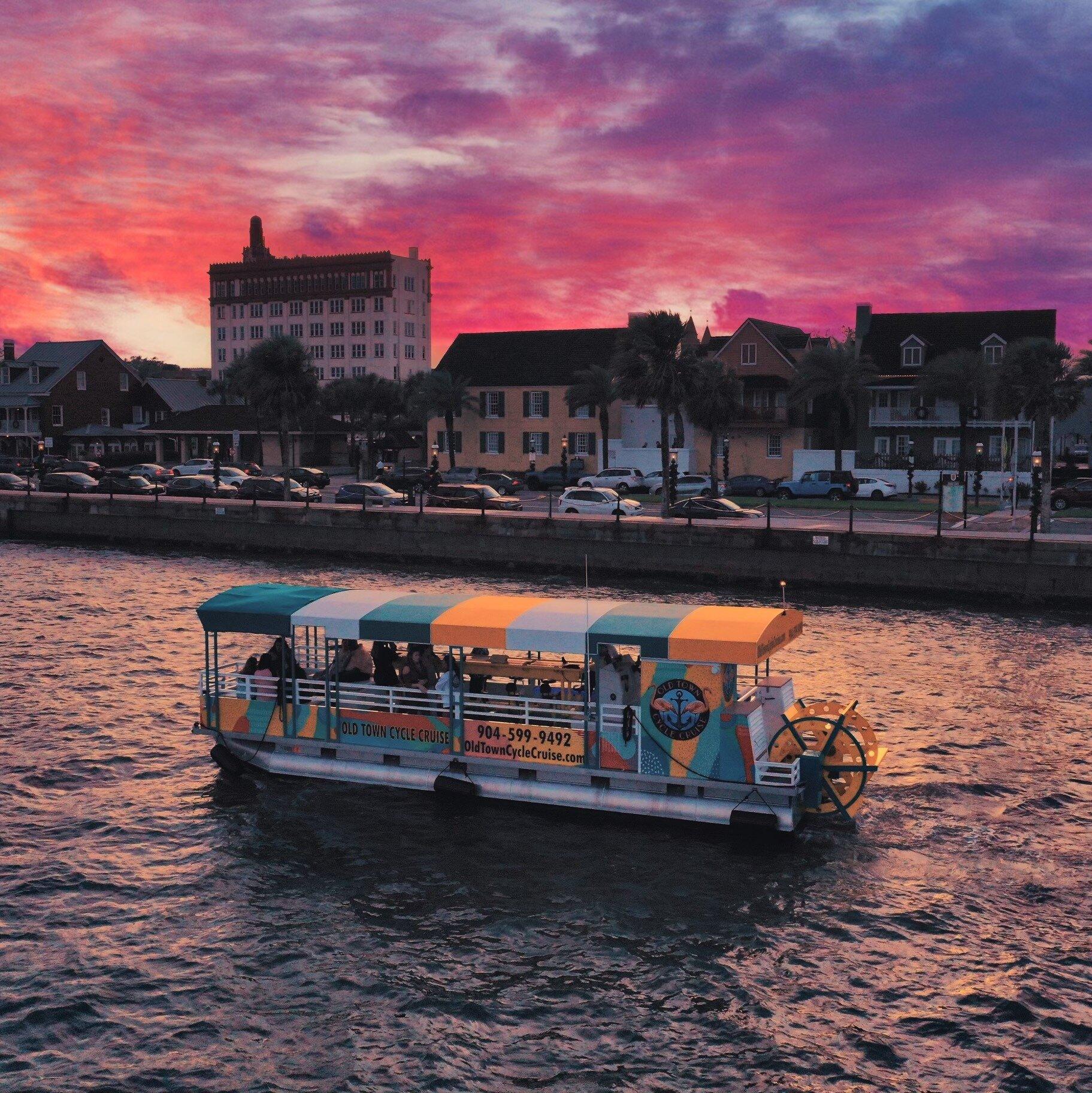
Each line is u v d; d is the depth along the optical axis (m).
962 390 71.88
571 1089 13.06
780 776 19.20
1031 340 68.25
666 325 58.81
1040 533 49.47
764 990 14.98
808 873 18.27
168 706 27.67
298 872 18.50
